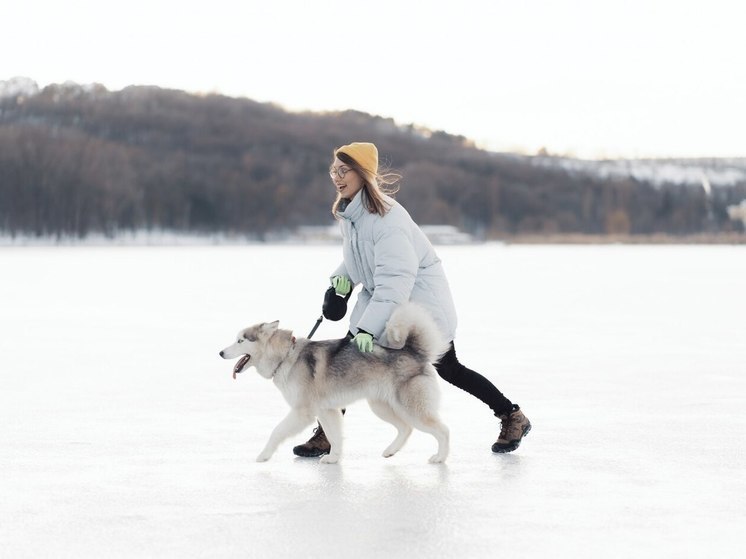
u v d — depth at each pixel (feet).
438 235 338.34
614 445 19.60
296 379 18.15
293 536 13.25
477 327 46.39
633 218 379.55
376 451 19.33
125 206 301.22
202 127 394.11
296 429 18.15
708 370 31.19
